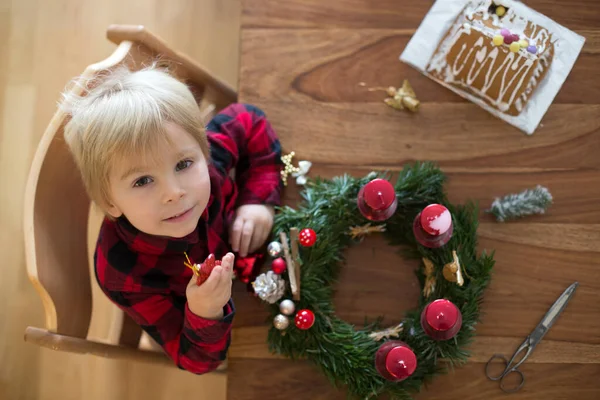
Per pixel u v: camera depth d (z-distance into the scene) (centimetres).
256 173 92
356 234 90
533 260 88
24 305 150
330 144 91
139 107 68
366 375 83
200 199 75
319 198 88
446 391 86
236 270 88
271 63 92
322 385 86
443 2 92
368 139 91
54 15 158
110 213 78
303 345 85
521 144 90
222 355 87
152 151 69
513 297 87
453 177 90
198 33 154
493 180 90
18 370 147
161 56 91
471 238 86
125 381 145
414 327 84
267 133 90
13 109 157
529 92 89
